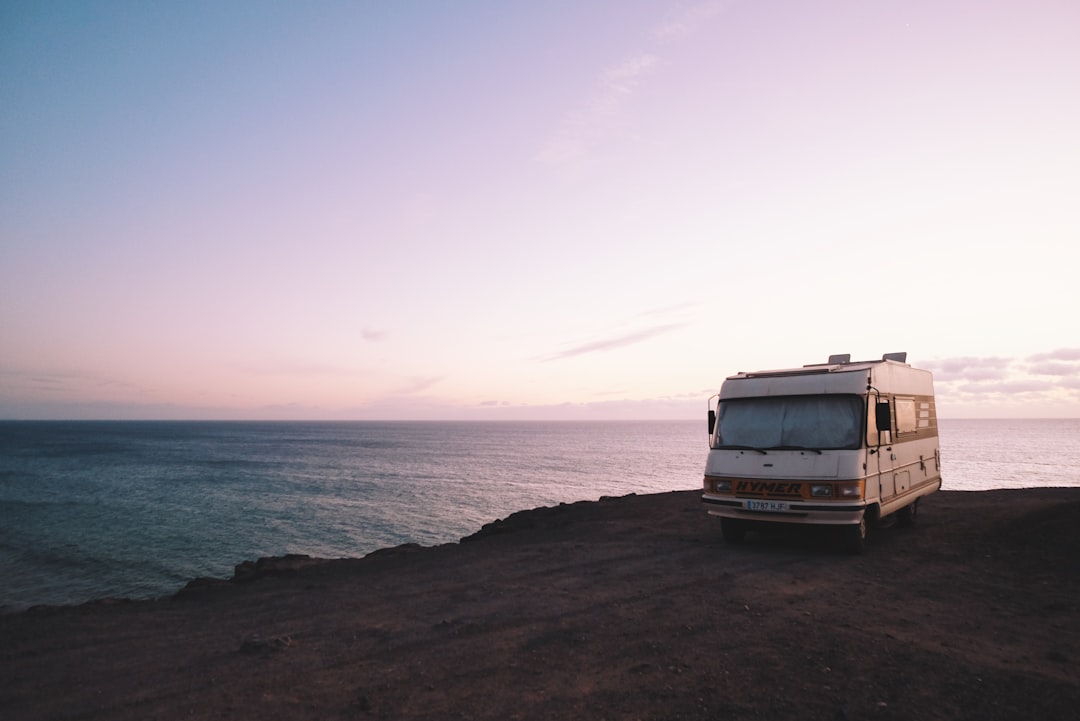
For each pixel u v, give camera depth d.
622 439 185.25
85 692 4.96
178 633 6.77
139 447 127.44
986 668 5.05
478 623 6.66
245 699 4.69
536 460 95.81
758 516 10.54
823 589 7.91
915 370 13.51
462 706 4.48
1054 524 10.95
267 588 9.43
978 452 97.88
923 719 4.15
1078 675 4.89
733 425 11.51
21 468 76.62
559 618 6.81
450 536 34.47
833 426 10.54
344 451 119.69
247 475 69.12
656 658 5.42
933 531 12.13
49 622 7.32
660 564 9.70
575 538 12.67
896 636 5.91
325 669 5.35
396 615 7.17
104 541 32.44
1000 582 8.10
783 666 5.14
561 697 4.62
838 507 9.88
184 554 29.64
